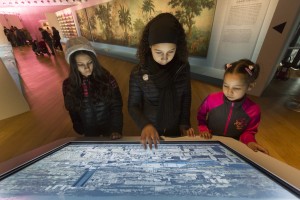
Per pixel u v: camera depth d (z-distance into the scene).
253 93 3.18
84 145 0.68
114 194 0.32
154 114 1.00
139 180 0.39
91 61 0.95
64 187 0.35
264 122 2.36
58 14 11.96
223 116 1.07
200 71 4.04
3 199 0.31
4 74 2.66
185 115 1.05
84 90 1.03
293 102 2.88
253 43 2.99
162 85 0.88
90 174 0.43
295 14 2.45
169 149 0.63
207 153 0.57
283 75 3.92
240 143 0.66
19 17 14.48
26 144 2.19
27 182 0.38
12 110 2.78
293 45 4.15
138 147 0.65
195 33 3.88
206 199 0.30
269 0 2.62
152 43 0.73
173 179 0.39
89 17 8.42
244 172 0.43
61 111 2.91
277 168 0.44
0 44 3.81
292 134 2.12
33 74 5.07
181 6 3.94
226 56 3.45
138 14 5.30
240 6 2.96
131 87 0.98
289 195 0.32
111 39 7.43
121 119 1.12
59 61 6.72
